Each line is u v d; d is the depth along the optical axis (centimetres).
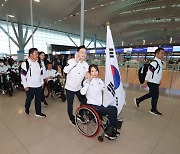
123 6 1063
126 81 585
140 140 184
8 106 297
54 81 353
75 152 159
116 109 178
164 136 194
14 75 453
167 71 471
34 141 177
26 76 234
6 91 401
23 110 276
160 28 1662
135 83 556
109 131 175
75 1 973
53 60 652
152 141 182
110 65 178
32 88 236
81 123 219
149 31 1888
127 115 261
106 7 1073
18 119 237
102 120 189
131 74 566
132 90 470
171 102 344
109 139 183
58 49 1568
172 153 160
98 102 185
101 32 2028
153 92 260
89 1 956
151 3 1005
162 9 1098
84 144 174
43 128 209
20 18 1342
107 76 178
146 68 281
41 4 1000
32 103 316
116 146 171
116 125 183
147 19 1332
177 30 1758
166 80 475
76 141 179
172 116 260
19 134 192
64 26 1678
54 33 2005
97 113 175
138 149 166
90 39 2667
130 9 1116
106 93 177
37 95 241
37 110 247
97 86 187
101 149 165
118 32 1902
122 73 595
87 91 188
